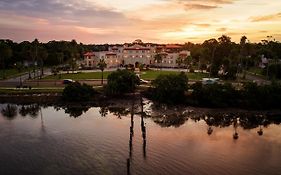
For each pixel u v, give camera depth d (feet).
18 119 278.67
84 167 170.60
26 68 642.22
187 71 583.99
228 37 524.11
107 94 361.92
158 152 194.08
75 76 491.31
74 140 217.77
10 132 237.66
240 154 194.39
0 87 382.63
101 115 294.25
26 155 188.24
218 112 307.78
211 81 404.77
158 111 306.55
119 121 271.49
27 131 240.53
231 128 254.27
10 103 339.77
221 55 505.25
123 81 362.74
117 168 169.58
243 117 292.81
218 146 208.23
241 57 565.53
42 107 327.06
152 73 536.83
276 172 169.48
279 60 639.35
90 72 559.38
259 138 228.22
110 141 214.90
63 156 186.70
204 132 240.32
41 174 161.27
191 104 330.95
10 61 644.27
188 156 188.55
